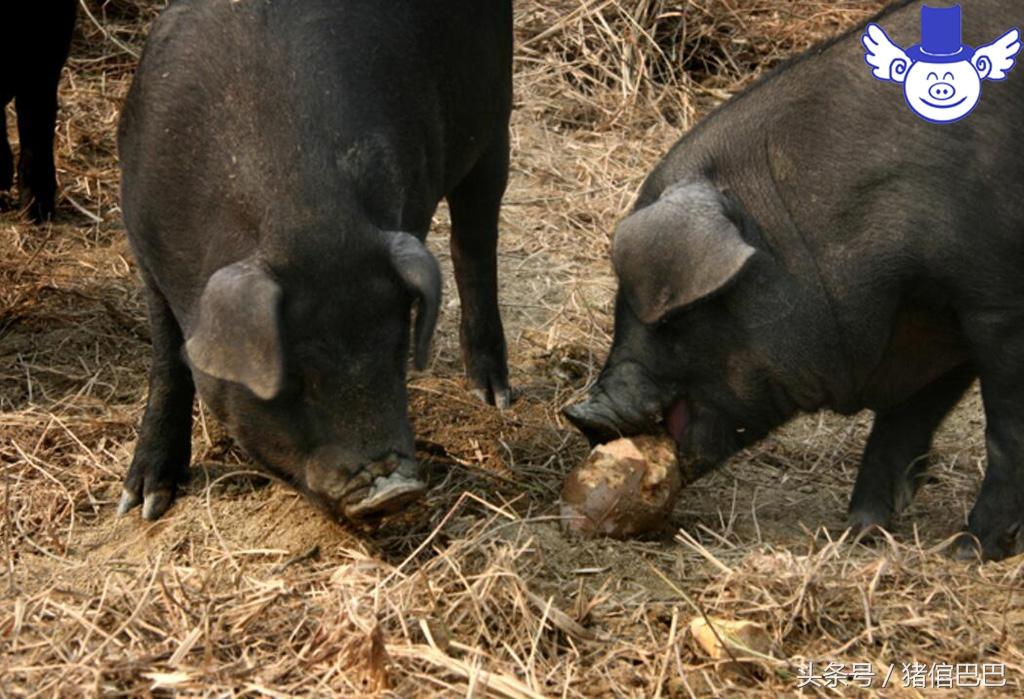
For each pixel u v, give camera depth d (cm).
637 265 582
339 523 572
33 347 770
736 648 527
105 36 1111
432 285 523
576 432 725
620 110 1093
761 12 1205
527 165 1021
